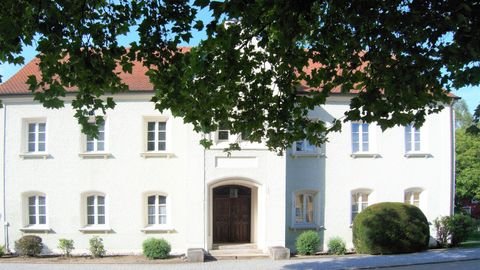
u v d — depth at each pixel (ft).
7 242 84.23
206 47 33.04
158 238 82.33
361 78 36.86
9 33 28.37
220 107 38.73
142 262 77.00
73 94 84.33
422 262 73.15
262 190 83.56
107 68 32.94
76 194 84.58
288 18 29.45
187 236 82.02
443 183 90.84
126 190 84.84
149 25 32.65
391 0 28.94
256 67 38.73
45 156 84.79
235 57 34.14
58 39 30.81
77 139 85.05
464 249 85.46
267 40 33.83
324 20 33.12
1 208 84.53
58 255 83.30
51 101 32.81
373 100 35.19
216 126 40.52
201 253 77.61
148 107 85.46
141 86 85.30
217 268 71.61
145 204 84.94
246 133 42.42
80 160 84.89
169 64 33.58
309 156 87.56
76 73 32.81
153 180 84.89
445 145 91.20
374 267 70.59
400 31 29.94
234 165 83.25
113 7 33.68
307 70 81.05
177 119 85.30
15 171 84.84
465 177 130.31
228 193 89.92
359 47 34.04
